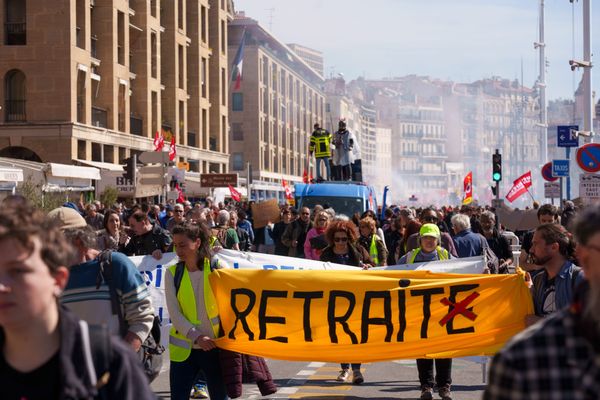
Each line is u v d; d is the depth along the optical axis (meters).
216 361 8.56
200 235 8.61
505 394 3.17
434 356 9.81
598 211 3.31
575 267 8.09
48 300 3.39
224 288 9.57
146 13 58.47
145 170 37.81
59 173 34.31
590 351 3.12
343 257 12.41
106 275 6.78
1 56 46.69
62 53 46.47
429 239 11.48
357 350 9.79
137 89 58.59
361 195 31.02
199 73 71.38
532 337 3.16
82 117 48.81
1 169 28.31
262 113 102.06
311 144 37.34
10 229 3.31
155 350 7.33
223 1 79.44
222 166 78.38
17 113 47.16
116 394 3.46
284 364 13.70
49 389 3.40
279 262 11.43
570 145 29.09
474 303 9.82
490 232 15.21
